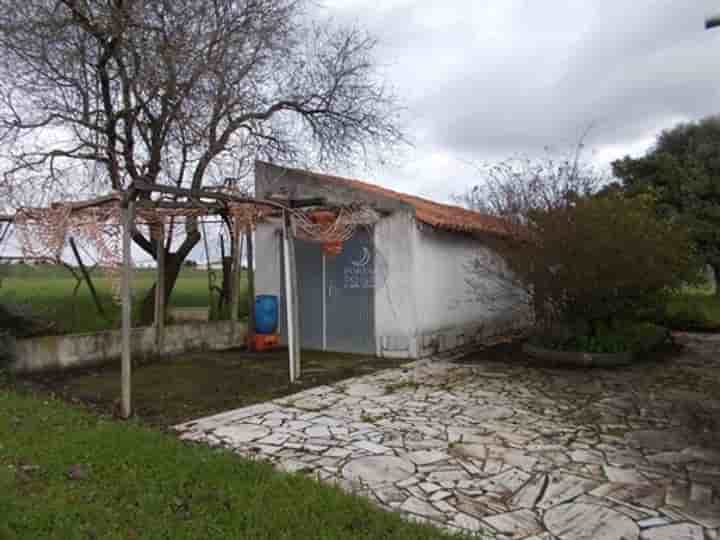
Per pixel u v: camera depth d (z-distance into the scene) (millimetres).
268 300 10578
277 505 3316
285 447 4645
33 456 4121
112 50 9062
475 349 10367
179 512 3221
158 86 9117
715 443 4793
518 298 11070
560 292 8844
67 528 2984
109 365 8680
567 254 8266
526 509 3447
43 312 8852
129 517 3158
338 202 9430
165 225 9469
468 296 11211
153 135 10094
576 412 5820
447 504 3512
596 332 9180
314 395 6668
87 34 8922
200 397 6602
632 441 4844
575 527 3199
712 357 9109
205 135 9930
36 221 7109
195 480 3705
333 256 10234
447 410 5910
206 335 10391
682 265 8781
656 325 11211
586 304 8875
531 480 3932
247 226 9508
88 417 5426
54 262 7898
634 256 7953
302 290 10688
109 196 6270
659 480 3936
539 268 8727
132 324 10539
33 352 7898
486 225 10492
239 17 9703
